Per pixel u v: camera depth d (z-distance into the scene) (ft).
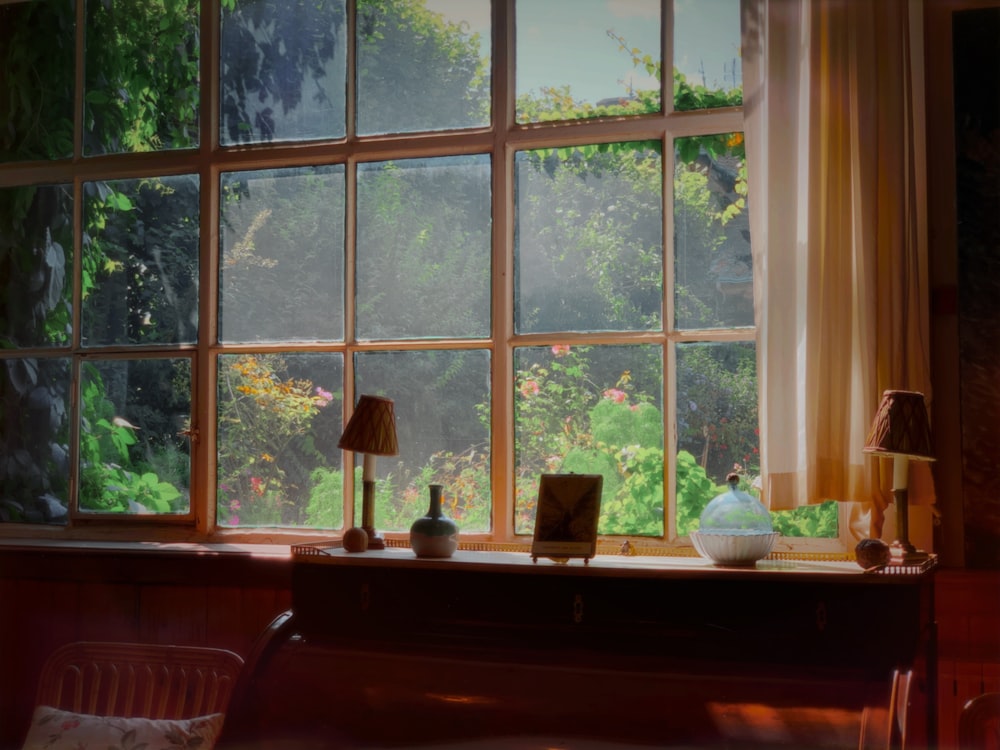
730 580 7.09
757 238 7.98
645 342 8.67
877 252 7.34
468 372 9.09
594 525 7.47
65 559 9.41
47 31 10.41
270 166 9.70
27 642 9.66
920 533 7.77
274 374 9.59
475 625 7.60
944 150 7.85
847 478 7.39
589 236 8.88
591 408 8.80
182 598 9.27
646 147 8.76
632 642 7.25
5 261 10.39
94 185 10.18
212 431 9.68
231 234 9.80
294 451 9.51
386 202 9.40
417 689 7.26
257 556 8.91
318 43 9.67
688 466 8.55
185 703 9.08
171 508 9.80
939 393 7.82
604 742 6.71
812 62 7.56
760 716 6.52
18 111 10.43
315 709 7.39
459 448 9.09
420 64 9.39
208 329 9.73
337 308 9.50
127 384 9.97
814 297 7.50
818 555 7.76
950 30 7.86
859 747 6.22
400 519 9.21
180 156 9.89
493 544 8.70
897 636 6.70
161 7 10.08
